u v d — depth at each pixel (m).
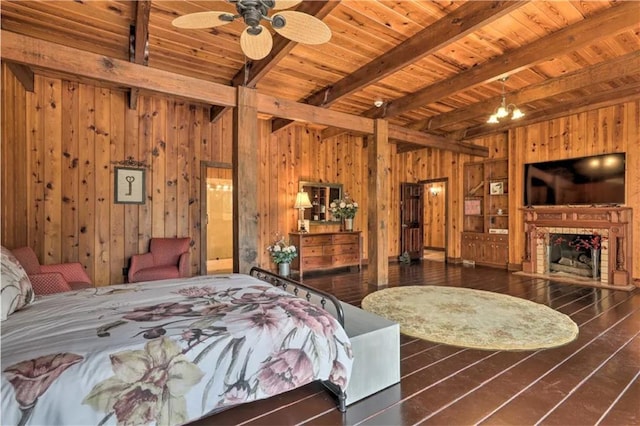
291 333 1.64
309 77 4.12
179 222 4.86
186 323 1.55
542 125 5.93
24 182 3.69
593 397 1.95
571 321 3.26
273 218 5.86
